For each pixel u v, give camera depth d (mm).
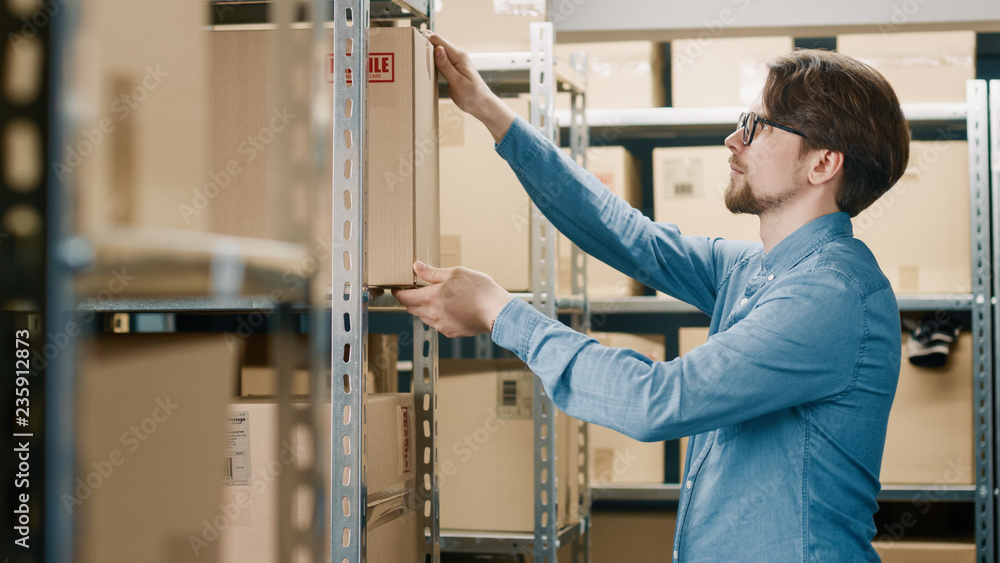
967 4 2443
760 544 979
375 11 1091
